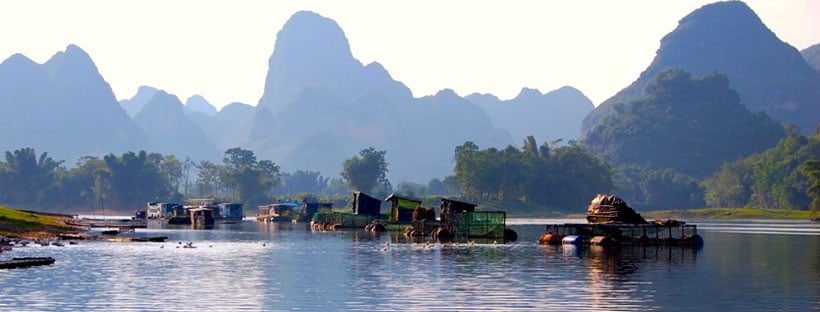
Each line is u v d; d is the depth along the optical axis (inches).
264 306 2166.6
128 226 7416.3
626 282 2637.8
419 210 6072.8
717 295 2343.8
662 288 2485.2
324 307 2150.6
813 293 2381.9
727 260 3464.6
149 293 2396.7
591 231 4586.6
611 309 2105.1
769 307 2129.7
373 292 2413.9
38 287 2508.6
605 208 4736.7
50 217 7765.8
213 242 4899.1
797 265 3238.2
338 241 5004.9
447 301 2236.7
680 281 2659.9
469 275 2844.5
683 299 2265.0
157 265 3225.9
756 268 3102.9
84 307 2145.7
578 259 3494.1
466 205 5620.1
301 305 2181.3
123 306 2164.1
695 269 3058.6
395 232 6496.1
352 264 3275.1
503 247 4318.4
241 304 2199.8
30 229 5251.0
